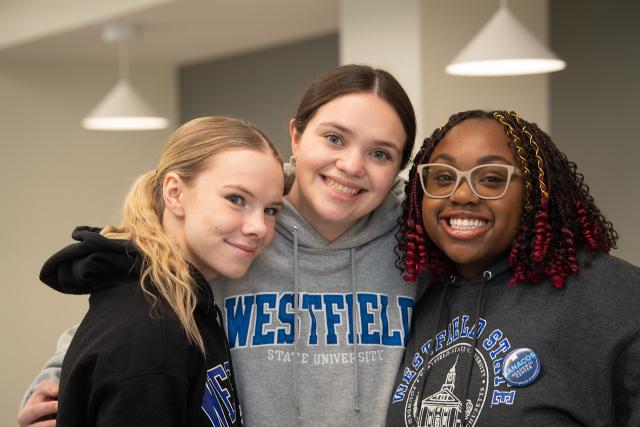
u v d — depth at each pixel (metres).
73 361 1.41
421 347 1.71
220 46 6.30
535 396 1.47
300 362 1.73
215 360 1.54
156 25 5.36
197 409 1.44
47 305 6.84
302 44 6.09
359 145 1.67
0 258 6.63
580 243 1.61
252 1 4.67
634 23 4.60
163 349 1.39
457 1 3.92
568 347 1.49
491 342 1.57
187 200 1.57
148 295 1.45
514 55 3.18
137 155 7.25
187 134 1.61
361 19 4.09
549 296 1.55
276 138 6.40
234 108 6.81
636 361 1.44
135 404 1.35
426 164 1.67
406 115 1.73
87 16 5.25
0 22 6.09
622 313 1.47
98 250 1.49
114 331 1.39
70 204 6.95
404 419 1.64
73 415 1.39
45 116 6.82
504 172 1.59
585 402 1.46
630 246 4.70
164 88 7.35
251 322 1.74
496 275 1.64
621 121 4.69
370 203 1.72
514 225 1.60
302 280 1.79
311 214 1.81
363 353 1.75
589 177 4.88
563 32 4.98
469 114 1.68
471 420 1.52
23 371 6.74
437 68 3.86
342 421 1.71
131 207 1.60
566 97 4.97
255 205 1.58
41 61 6.79
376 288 1.82
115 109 5.10
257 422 1.68
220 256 1.57
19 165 6.71
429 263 1.76
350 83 1.68
